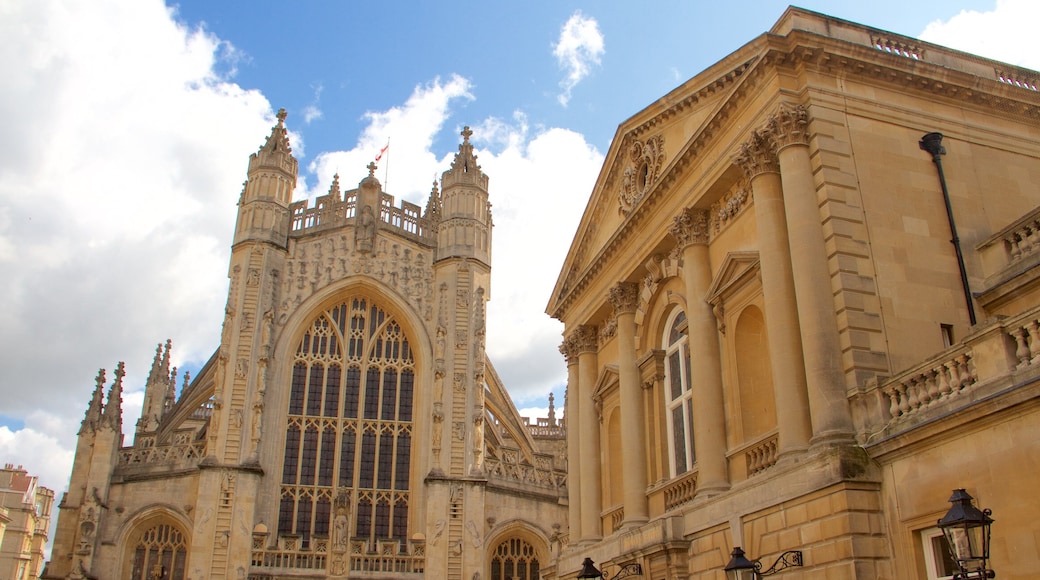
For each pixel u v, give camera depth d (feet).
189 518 159.43
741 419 76.18
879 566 55.31
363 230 189.06
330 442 175.42
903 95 75.46
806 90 71.67
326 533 168.14
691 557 76.74
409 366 185.06
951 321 67.10
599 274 109.09
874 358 62.75
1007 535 47.78
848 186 68.85
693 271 84.58
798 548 60.90
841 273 65.05
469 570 161.79
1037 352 47.98
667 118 95.66
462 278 186.50
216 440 162.91
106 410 163.94
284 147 191.62
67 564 154.92
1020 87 79.77
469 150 201.16
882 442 56.75
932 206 71.41
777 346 67.77
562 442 225.76
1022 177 77.10
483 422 177.37
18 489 350.23
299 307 181.06
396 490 173.99
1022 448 47.47
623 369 98.58
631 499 92.94
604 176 109.60
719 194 83.46
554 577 124.77
